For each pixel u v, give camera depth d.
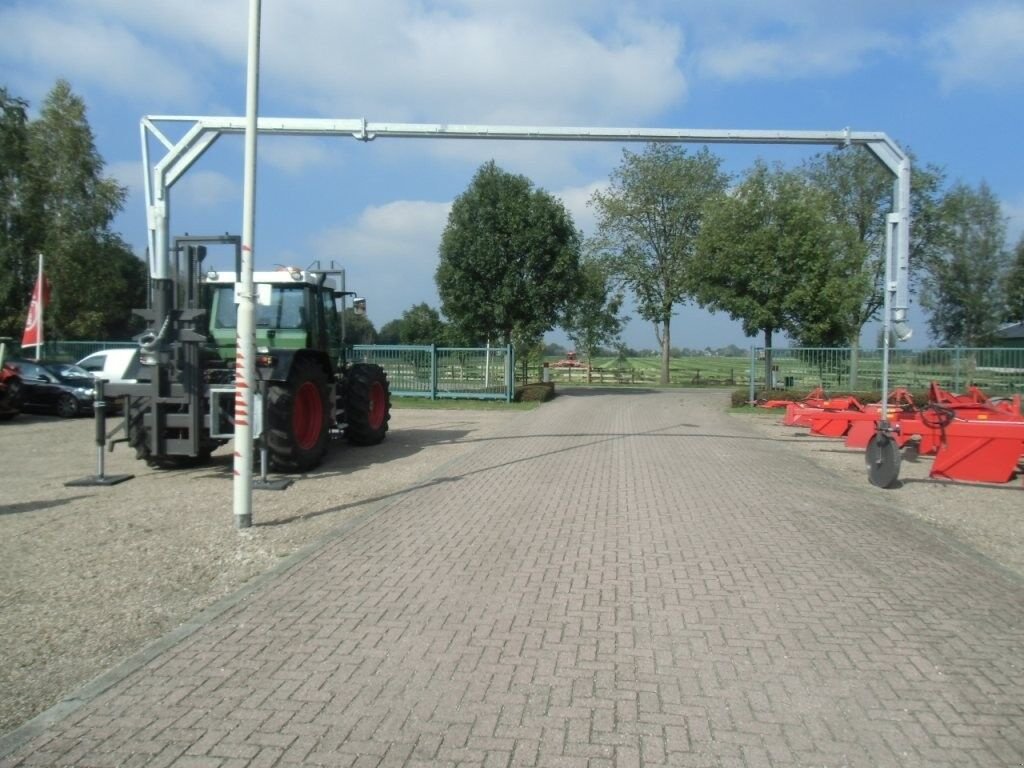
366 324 15.05
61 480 10.54
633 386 41.44
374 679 4.27
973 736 3.70
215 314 12.34
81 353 30.89
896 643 4.82
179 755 3.50
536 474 11.09
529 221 28.09
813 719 3.86
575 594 5.70
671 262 44.84
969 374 21.83
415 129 10.97
